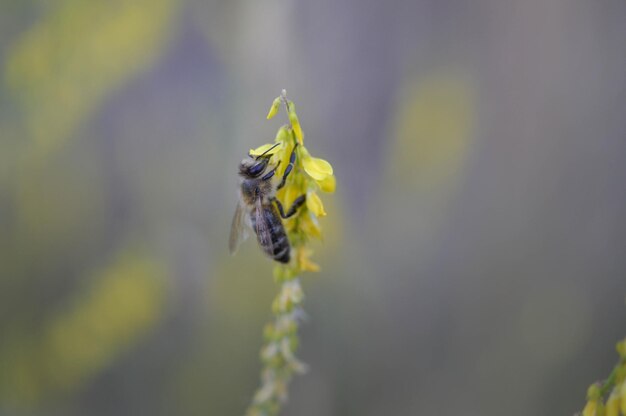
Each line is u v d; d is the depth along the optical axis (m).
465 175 0.23
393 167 0.23
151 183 0.24
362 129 0.23
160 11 0.23
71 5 0.23
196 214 0.24
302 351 0.23
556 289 0.22
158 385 0.23
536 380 0.22
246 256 0.23
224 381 0.23
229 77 0.23
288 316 0.17
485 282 0.23
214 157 0.24
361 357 0.23
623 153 0.22
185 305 0.24
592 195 0.22
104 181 0.24
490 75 0.23
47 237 0.24
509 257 0.23
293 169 0.16
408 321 0.23
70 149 0.24
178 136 0.24
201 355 0.23
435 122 0.23
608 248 0.22
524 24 0.22
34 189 0.24
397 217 0.23
